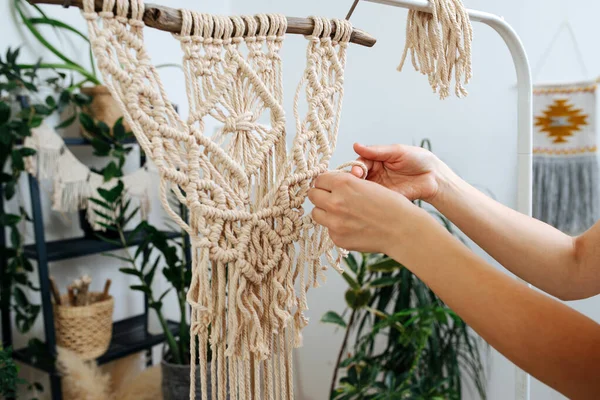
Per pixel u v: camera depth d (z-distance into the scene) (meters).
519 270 0.91
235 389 0.79
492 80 1.81
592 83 1.58
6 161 1.84
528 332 0.57
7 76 1.74
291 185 0.81
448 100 1.91
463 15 0.87
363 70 2.10
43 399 2.03
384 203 0.68
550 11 1.67
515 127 1.77
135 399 1.96
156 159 0.68
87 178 1.83
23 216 1.81
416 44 0.92
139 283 2.30
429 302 1.80
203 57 0.72
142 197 1.94
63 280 2.06
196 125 0.73
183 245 2.00
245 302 0.79
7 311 1.86
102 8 0.64
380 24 2.03
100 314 1.84
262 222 0.79
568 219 1.64
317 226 0.83
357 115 2.14
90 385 1.77
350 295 1.88
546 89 1.65
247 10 2.42
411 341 1.77
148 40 2.22
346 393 1.79
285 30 0.78
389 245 0.68
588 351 0.55
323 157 0.84
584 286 0.87
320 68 0.83
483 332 0.60
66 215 2.06
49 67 1.88
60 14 2.00
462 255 0.63
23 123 1.68
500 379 1.88
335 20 0.82
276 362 0.85
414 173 0.92
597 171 1.59
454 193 0.92
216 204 0.75
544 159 1.67
